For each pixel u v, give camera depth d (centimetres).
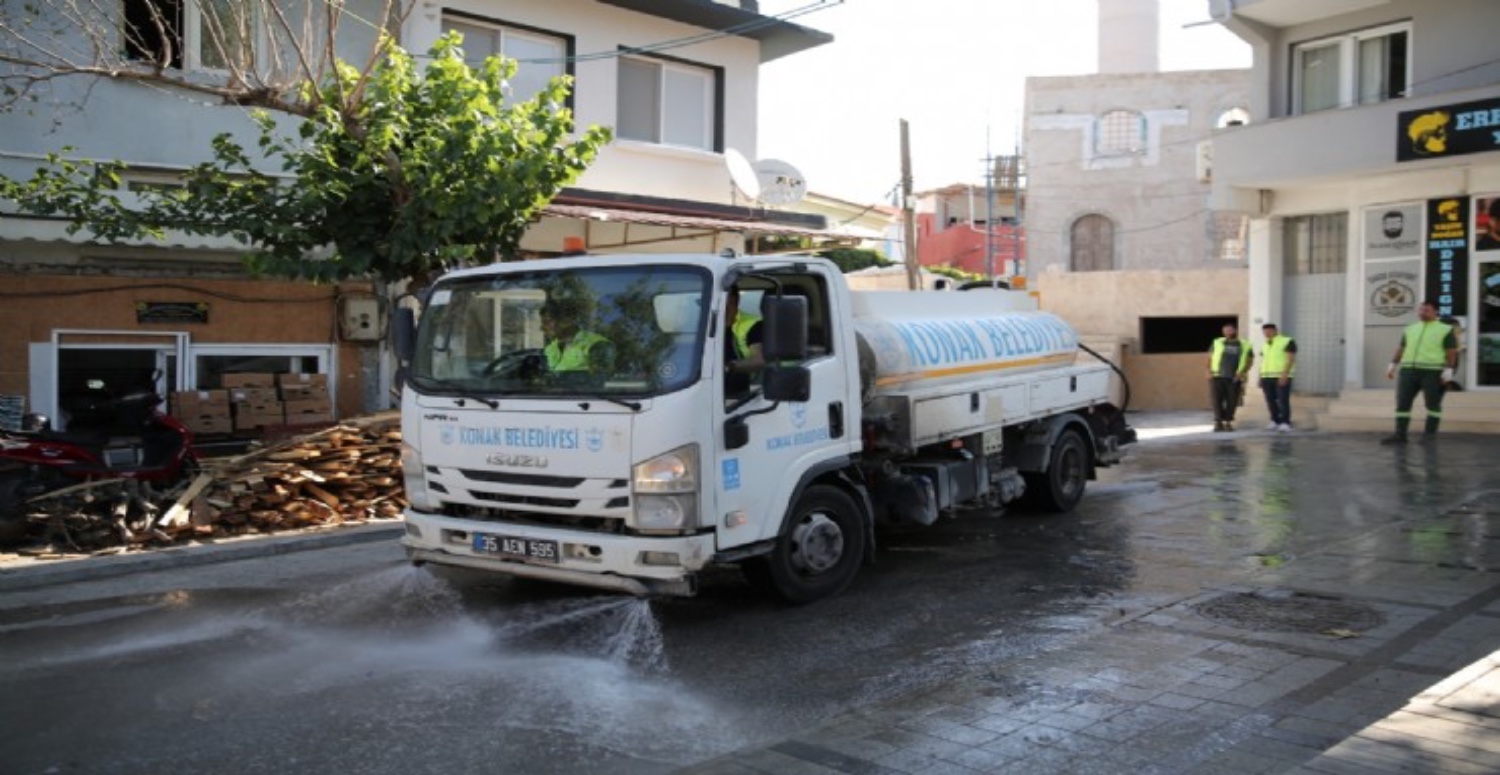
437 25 1473
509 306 691
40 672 604
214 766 470
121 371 1267
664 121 1734
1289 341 1816
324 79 1316
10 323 1197
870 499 841
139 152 1298
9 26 1195
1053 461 1039
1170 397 2603
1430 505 1034
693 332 632
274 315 1351
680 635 664
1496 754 446
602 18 1642
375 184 1112
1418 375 1548
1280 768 439
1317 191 1917
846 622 686
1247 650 600
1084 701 526
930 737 484
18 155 1224
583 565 632
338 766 469
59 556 877
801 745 479
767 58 1928
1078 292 2845
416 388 712
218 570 868
